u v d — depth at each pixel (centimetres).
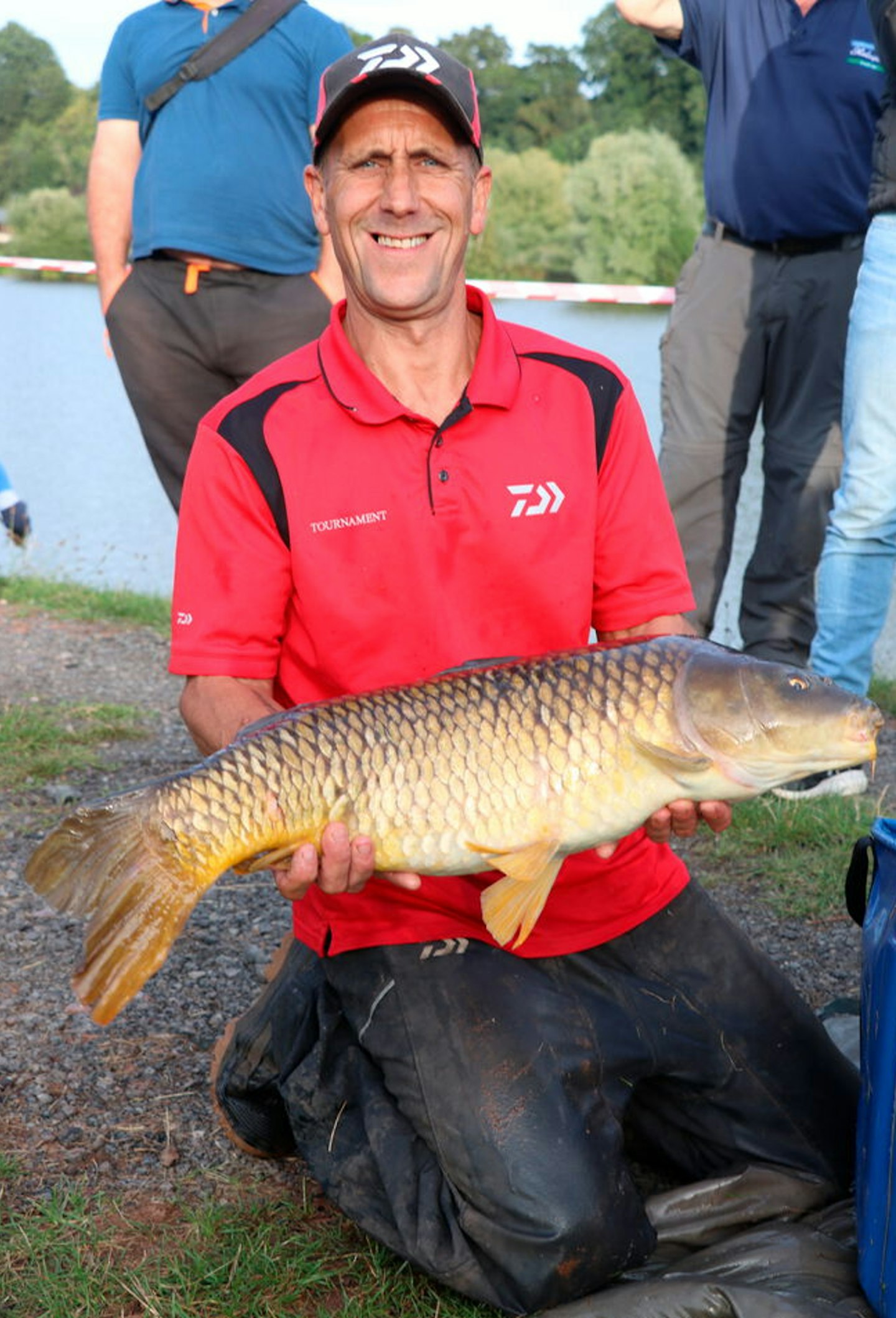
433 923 301
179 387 616
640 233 4359
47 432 2050
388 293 294
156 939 259
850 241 602
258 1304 288
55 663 739
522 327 317
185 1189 326
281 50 586
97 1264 299
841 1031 371
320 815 262
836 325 605
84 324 3625
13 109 6831
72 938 438
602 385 312
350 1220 312
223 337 602
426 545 298
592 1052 296
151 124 596
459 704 265
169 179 589
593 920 306
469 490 298
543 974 304
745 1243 295
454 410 298
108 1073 368
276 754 261
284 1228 311
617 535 318
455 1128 284
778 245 610
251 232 591
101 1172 331
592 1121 289
